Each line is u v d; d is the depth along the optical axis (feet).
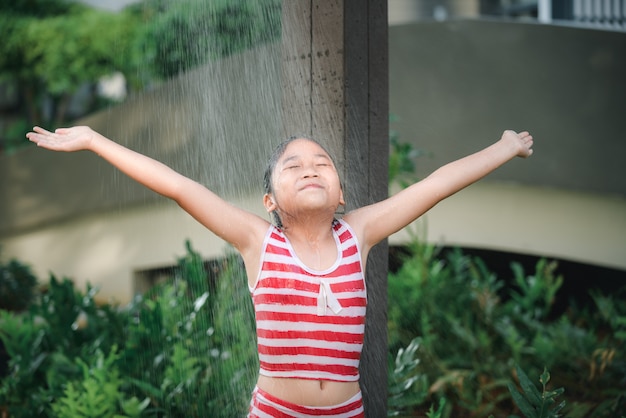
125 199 28.81
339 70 11.09
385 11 11.71
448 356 18.63
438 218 23.54
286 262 8.59
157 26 36.37
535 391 11.38
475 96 22.76
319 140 11.23
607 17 26.55
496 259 26.50
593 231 23.07
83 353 16.89
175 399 14.52
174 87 23.71
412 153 20.84
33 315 18.48
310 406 8.51
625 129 22.61
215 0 25.61
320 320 8.51
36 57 47.32
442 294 20.15
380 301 11.73
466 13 35.40
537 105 22.79
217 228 8.81
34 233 33.01
